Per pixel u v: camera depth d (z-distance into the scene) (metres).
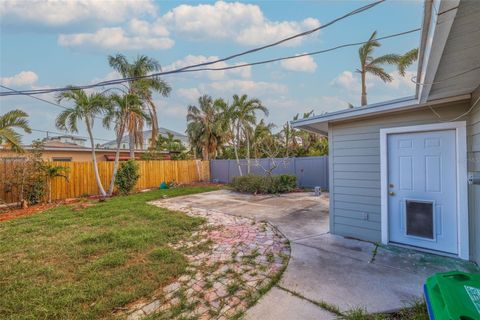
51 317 2.22
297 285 2.72
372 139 4.13
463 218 3.31
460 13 1.47
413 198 3.76
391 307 2.29
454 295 1.63
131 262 3.35
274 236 4.47
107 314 2.28
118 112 9.81
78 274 2.99
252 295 2.55
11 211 7.22
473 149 3.15
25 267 3.18
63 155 13.69
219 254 3.65
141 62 11.76
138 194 10.13
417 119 3.66
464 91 3.00
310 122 4.68
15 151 7.75
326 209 6.82
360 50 10.70
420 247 3.69
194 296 2.55
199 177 15.50
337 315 2.20
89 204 7.91
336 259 3.42
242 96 13.27
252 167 13.61
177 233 4.63
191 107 18.69
